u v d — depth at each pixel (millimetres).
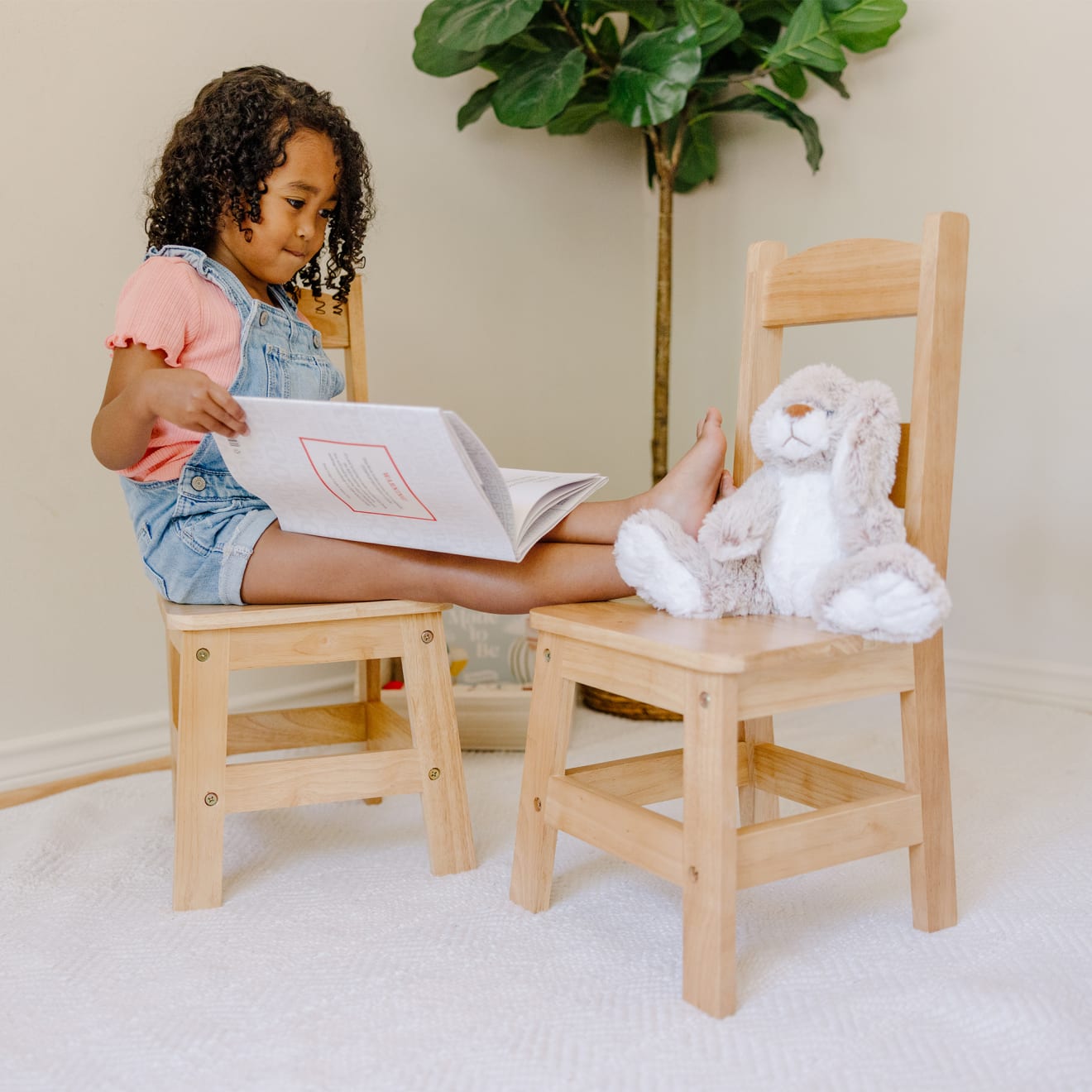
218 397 905
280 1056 736
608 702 1712
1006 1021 757
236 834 1195
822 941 906
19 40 1324
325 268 1592
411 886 1042
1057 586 1654
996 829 1158
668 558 902
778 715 1674
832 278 977
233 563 1037
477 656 1672
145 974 862
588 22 1690
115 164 1419
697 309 2066
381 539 1003
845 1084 693
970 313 1708
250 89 1091
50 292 1372
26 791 1363
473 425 1864
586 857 1115
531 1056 731
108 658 1466
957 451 1747
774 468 932
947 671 1778
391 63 1702
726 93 1966
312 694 1667
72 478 1412
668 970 858
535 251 1938
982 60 1652
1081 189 1572
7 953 902
